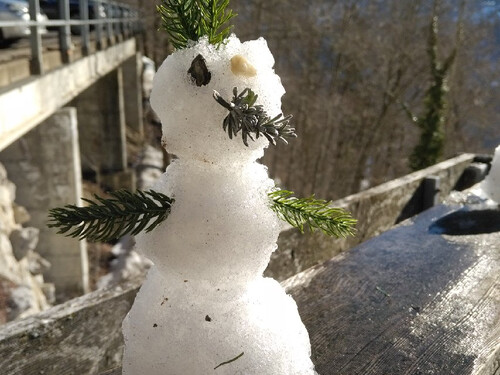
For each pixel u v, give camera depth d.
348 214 0.81
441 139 8.17
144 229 0.79
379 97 16.09
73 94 6.87
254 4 15.56
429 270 1.79
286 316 0.86
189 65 0.74
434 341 1.32
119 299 1.55
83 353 1.47
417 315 1.46
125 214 0.73
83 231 0.71
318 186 17.66
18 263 7.30
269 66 0.78
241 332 0.80
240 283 0.79
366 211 2.71
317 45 15.99
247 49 0.76
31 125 4.90
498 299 1.57
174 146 0.77
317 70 16.27
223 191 0.77
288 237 2.18
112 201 0.73
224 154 0.76
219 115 0.73
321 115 16.62
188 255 0.75
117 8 12.91
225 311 0.81
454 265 1.84
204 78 0.73
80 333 1.45
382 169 18.19
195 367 0.79
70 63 6.78
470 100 18.33
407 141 17.34
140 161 16.75
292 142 16.91
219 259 0.75
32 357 1.34
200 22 0.77
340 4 15.91
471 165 3.78
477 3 16.97
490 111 18.92
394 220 3.04
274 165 17.58
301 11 15.74
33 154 7.93
